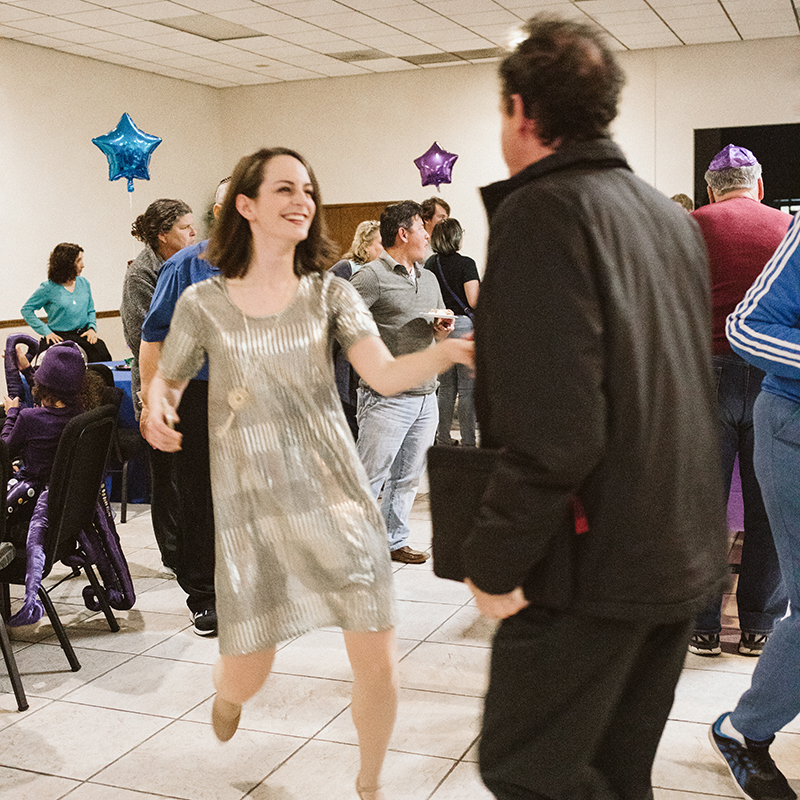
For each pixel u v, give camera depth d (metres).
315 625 1.97
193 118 11.39
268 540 1.96
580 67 1.33
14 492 3.22
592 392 1.23
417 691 2.85
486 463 1.38
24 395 4.32
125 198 10.32
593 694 1.38
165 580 4.07
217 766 2.46
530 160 1.39
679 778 2.33
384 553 1.97
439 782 2.33
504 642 1.43
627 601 1.32
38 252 9.27
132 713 2.79
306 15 8.18
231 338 1.93
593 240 1.25
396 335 3.96
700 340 1.42
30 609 2.98
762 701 2.16
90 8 7.79
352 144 11.36
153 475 3.47
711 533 1.40
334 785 2.35
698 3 8.10
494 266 1.29
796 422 2.09
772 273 2.06
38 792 2.36
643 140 10.23
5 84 8.86
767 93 9.74
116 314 10.23
